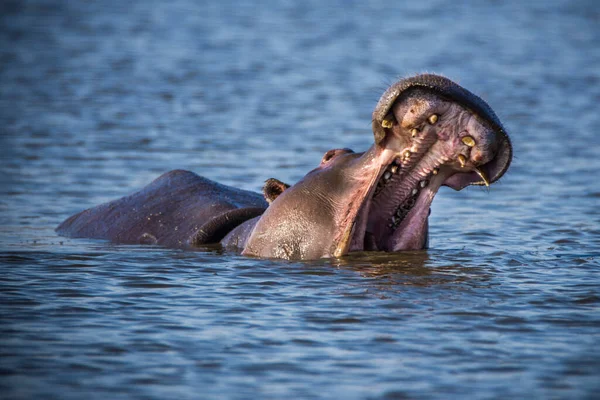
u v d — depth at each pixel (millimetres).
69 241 45875
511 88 109500
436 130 35438
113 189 60312
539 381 26594
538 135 81438
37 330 30891
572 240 45906
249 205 46750
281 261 39031
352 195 37938
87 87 109125
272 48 146000
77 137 79312
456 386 26297
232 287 35844
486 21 184375
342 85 112875
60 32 164625
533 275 37844
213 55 138250
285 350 29094
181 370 27531
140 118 89688
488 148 35312
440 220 51906
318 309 32969
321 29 170500
